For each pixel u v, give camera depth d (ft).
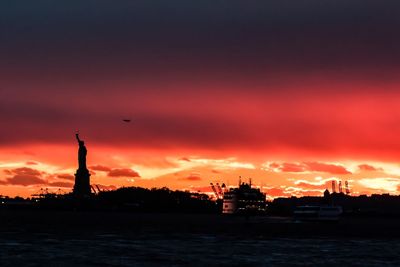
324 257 632.79
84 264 546.26
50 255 605.73
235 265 556.10
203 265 553.23
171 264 555.69
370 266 570.87
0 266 527.40
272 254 651.25
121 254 623.36
